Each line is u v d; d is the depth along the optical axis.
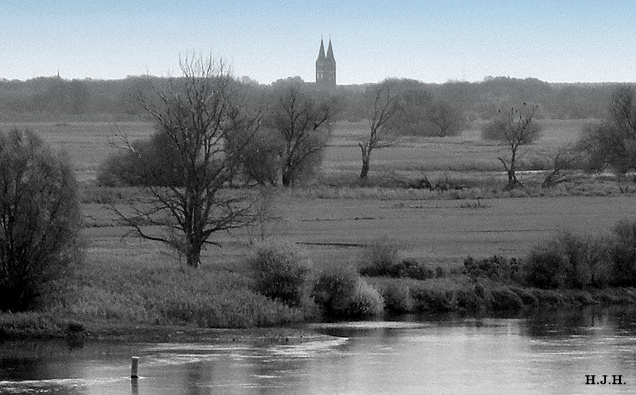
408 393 46.09
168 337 58.03
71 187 59.91
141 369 49.94
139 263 73.62
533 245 86.56
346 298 68.81
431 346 58.25
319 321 66.38
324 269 69.81
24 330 56.22
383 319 68.06
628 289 79.94
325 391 46.03
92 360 51.56
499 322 67.62
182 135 73.38
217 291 66.31
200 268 72.94
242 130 79.31
